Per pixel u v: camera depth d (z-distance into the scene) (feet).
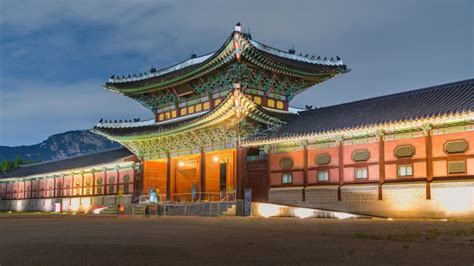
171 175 226.38
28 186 356.59
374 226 101.24
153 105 246.47
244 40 177.99
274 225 109.50
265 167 180.45
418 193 135.85
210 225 111.45
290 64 200.13
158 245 65.10
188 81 214.28
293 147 171.63
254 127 190.39
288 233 85.66
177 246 63.72
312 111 196.65
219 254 55.06
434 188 132.67
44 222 134.41
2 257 53.16
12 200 370.73
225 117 183.01
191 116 224.74
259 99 202.90
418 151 138.62
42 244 67.10
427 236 75.82
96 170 283.38
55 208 315.17
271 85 205.05
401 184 139.64
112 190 268.62
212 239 74.33
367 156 149.69
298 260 49.96
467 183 126.31
